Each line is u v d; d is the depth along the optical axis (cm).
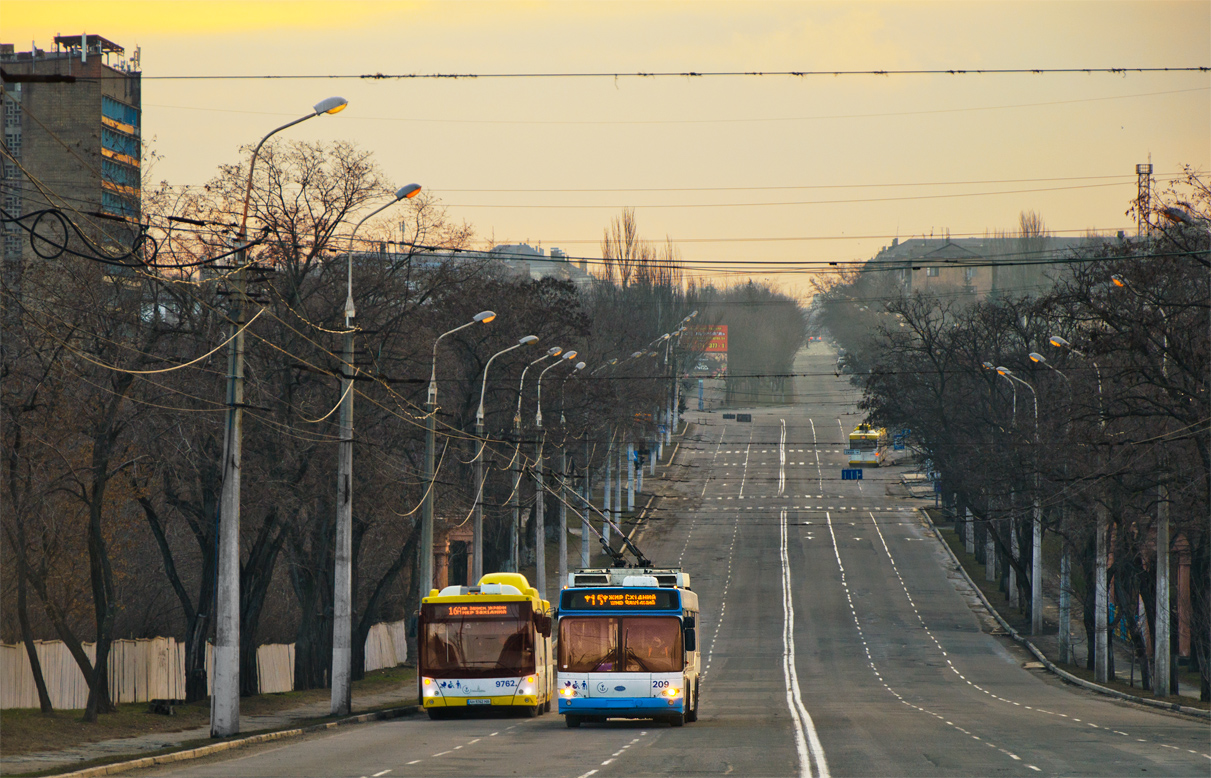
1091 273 12888
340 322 11238
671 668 8175
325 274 11388
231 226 7375
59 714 7931
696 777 5103
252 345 10450
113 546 10150
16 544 7994
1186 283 11062
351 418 9300
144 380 8506
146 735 7369
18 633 10000
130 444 9250
